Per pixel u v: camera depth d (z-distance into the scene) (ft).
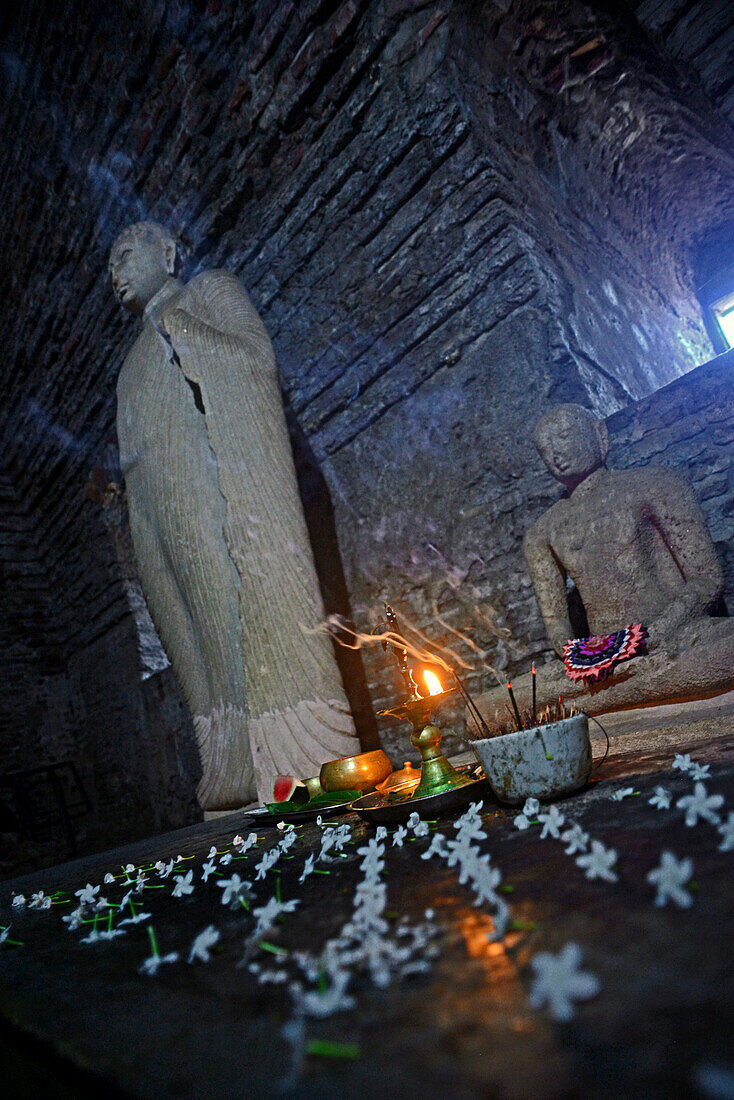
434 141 11.00
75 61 14.73
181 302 10.98
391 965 1.73
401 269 11.81
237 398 9.75
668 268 17.06
